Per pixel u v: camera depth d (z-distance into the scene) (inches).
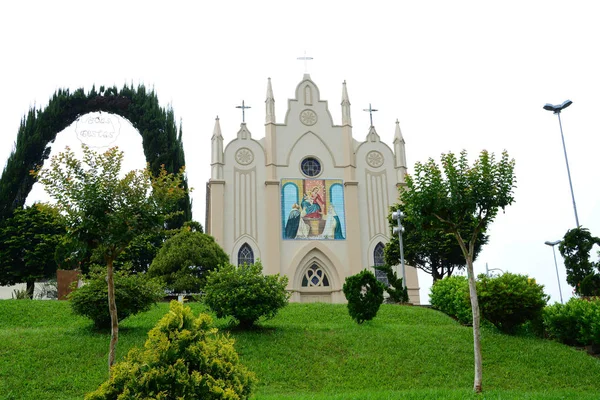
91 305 772.6
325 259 1668.3
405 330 845.2
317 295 1636.3
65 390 588.7
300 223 1683.1
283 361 688.4
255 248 1646.2
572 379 663.1
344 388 619.5
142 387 343.9
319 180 1731.1
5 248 1715.1
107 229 555.8
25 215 1736.0
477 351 573.6
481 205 609.9
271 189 1694.1
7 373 616.4
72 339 734.5
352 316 908.6
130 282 799.1
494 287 854.5
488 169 608.1
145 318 896.9
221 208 1658.5
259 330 810.8
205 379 350.0
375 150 1808.6
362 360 701.9
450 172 614.5
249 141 1745.8
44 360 657.0
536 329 859.4
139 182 580.1
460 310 964.0
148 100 2218.3
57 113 2162.9
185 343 357.1
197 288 1289.4
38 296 1662.2
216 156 1701.5
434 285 1120.2
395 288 1242.0
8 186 2037.4
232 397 351.9
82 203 550.0
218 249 1407.5
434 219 623.5
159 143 2156.7
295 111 1797.5
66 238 569.9
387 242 1669.5
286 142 1760.6
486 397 525.7
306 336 786.2
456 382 641.0
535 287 855.7
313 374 657.6
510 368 692.7
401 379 649.0
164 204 591.5
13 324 882.8
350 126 1802.4
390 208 1640.0
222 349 378.3
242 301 790.5
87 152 573.3
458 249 1588.3
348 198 1724.9
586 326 769.6
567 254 1067.3
